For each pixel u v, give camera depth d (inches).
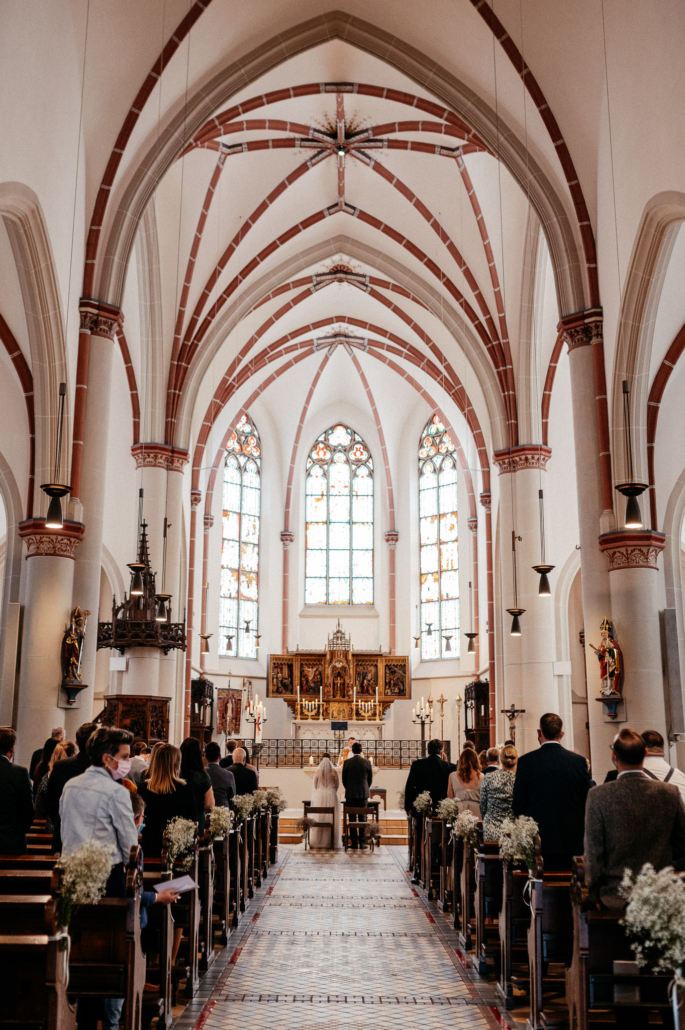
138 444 879.7
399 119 816.3
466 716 1085.1
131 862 233.5
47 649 583.8
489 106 683.4
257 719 1141.1
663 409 669.3
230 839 439.5
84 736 324.5
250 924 436.5
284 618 1342.3
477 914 350.9
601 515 617.6
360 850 773.3
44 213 536.7
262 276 973.8
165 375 895.1
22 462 633.6
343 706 1258.6
